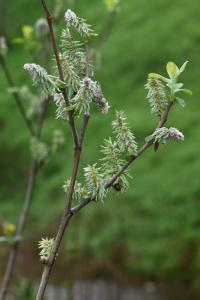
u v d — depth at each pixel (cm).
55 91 149
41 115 385
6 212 968
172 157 948
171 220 848
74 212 153
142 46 1248
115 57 1238
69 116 150
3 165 1099
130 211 866
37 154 369
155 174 925
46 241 155
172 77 158
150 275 796
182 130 1005
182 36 1239
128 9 1358
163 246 817
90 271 771
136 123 1041
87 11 1387
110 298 767
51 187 976
